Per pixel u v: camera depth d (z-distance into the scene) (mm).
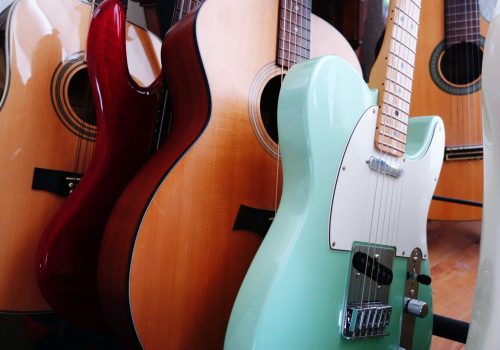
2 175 732
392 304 630
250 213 646
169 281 558
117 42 727
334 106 528
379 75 642
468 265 992
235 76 656
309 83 500
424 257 709
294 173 513
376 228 594
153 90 786
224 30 653
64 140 803
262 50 703
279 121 523
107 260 564
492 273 278
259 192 662
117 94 724
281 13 736
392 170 622
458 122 1020
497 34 300
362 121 571
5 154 736
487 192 303
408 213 667
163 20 1005
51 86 792
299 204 501
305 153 501
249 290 469
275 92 759
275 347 454
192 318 576
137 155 755
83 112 861
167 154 613
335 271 524
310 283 490
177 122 683
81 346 843
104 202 714
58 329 846
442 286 991
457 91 1028
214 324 595
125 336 553
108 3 727
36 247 760
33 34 779
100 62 703
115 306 549
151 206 550
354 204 552
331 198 520
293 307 472
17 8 767
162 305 551
